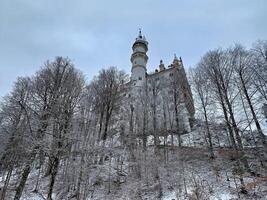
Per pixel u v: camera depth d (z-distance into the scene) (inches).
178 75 1366.9
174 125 1280.8
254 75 959.6
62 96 794.2
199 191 613.3
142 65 2143.2
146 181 750.5
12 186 735.1
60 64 966.4
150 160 849.5
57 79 867.4
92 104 1159.0
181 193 639.1
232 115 812.6
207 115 1050.1
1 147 683.4
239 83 964.0
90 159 780.6
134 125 1217.4
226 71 995.9
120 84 1441.9
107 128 1168.2
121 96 1416.1
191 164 852.6
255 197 552.7
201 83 1122.0
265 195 553.9
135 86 1684.3
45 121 637.3
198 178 721.0
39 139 596.7
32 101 739.4
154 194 667.4
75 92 893.2
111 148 926.4
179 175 749.3
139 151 920.9
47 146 593.6
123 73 1517.0
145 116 1244.5
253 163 776.3
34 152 594.9
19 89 904.3
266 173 687.7
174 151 1008.2
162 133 1243.8
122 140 997.2
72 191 677.9
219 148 956.6
